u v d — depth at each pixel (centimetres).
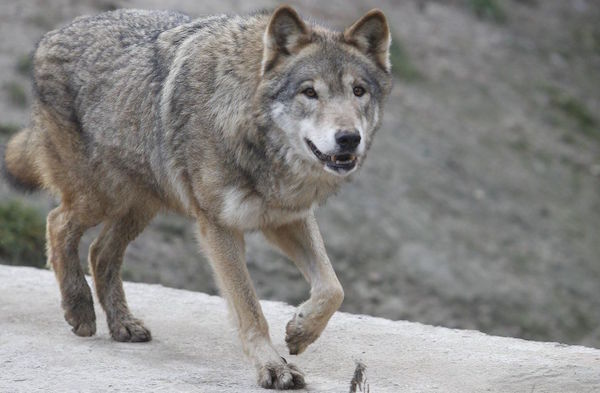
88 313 1452
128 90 1384
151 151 1356
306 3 4206
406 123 3994
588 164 4409
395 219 3409
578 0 6041
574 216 3972
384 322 1574
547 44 5353
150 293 1739
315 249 1300
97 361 1290
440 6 5141
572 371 1262
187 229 2922
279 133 1245
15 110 2952
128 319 1448
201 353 1376
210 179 1261
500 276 3391
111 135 1401
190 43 1333
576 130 4656
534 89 4822
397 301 3066
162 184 1365
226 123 1246
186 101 1293
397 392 1200
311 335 1245
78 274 1464
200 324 1540
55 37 1495
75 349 1351
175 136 1303
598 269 3681
